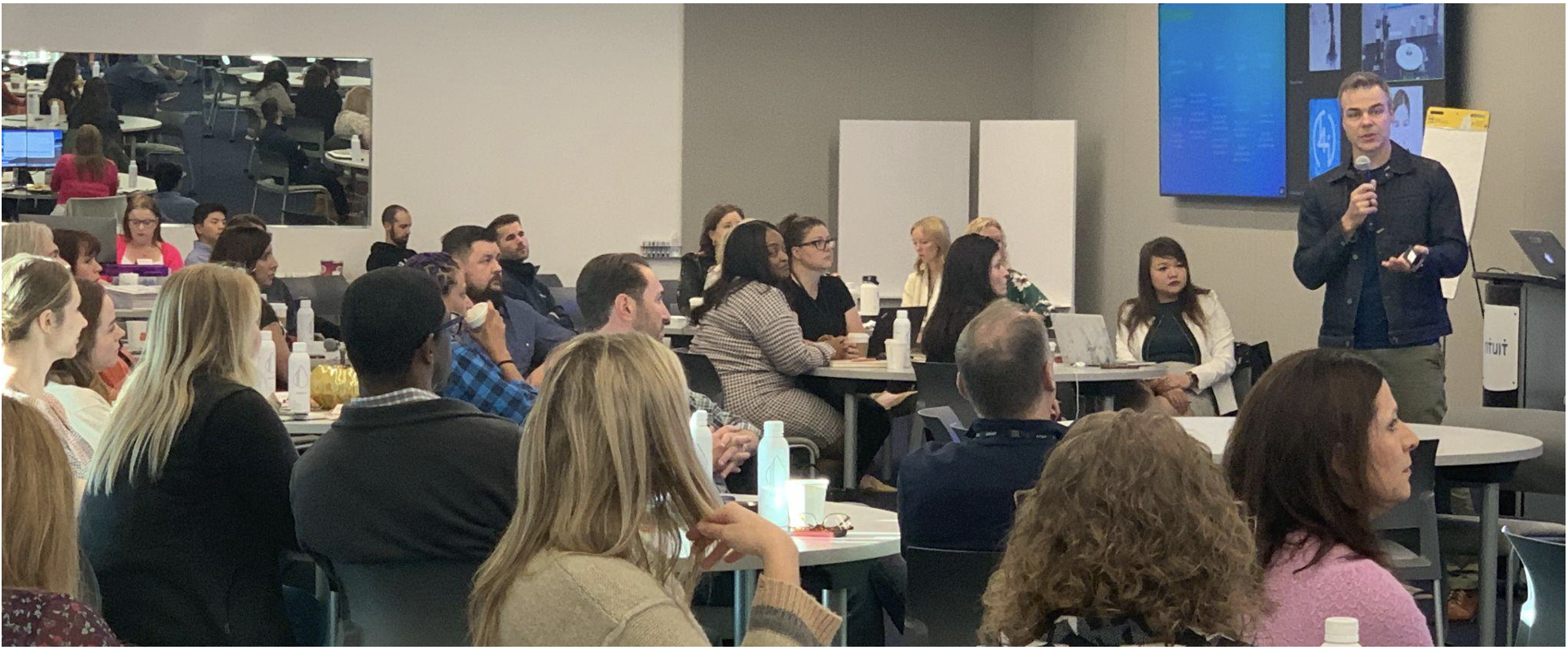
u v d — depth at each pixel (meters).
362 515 2.40
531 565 1.63
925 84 10.27
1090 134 9.50
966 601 2.70
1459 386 6.00
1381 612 1.74
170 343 2.66
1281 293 7.39
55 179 8.98
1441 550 4.14
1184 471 1.63
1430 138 5.80
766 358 5.74
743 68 10.12
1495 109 5.76
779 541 1.72
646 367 1.68
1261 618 1.75
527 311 5.81
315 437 4.16
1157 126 8.57
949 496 2.70
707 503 1.72
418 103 9.84
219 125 9.57
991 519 2.68
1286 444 1.84
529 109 9.97
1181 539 1.60
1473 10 5.88
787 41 10.14
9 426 1.81
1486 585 3.86
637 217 10.13
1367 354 4.88
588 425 1.65
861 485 6.12
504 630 1.62
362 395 2.49
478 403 3.60
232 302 2.69
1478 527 4.12
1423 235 4.78
